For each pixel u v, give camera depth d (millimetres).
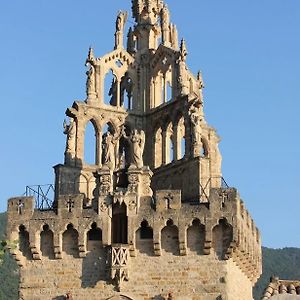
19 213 61500
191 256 58906
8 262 122188
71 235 60906
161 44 70688
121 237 60656
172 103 67250
